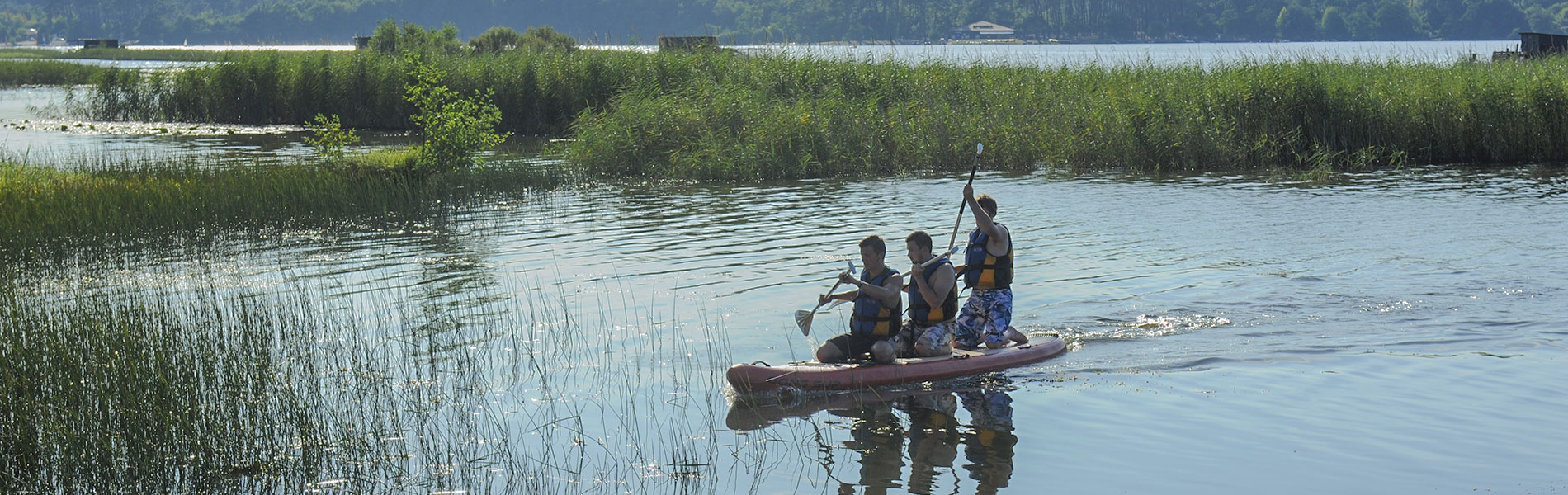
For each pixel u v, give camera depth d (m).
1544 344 9.39
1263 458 6.98
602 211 18.19
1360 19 171.00
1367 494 6.38
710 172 23.09
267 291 12.10
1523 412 7.69
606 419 7.93
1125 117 24.59
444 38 46.38
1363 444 7.17
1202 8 178.62
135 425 7.20
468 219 17.44
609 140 24.19
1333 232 15.26
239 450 7.11
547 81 35.09
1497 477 6.59
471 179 20.30
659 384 8.73
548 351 9.60
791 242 14.95
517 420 7.90
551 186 21.23
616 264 13.49
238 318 10.16
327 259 14.07
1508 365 8.81
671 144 24.27
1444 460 6.86
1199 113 24.91
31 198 16.66
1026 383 8.72
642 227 16.45
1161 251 13.95
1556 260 12.91
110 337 8.55
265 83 39.69
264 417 7.65
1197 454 7.07
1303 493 6.41
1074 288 11.87
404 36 46.12
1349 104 25.31
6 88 59.25
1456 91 25.42
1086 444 7.33
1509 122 24.98
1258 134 25.02
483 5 195.62
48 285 12.51
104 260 13.96
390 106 37.50
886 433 7.65
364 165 20.50
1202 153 24.14
